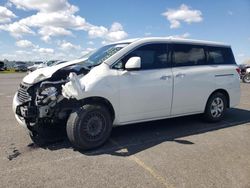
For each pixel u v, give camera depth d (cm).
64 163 411
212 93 641
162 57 557
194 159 427
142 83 516
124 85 495
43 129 498
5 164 408
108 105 494
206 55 634
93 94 462
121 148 478
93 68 486
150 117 544
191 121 670
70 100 460
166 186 341
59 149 471
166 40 569
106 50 558
